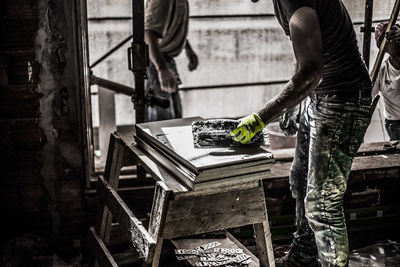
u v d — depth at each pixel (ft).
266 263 7.00
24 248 9.11
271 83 15.66
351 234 10.09
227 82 15.31
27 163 9.16
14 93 8.84
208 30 14.62
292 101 6.42
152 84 12.55
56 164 9.22
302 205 8.43
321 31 6.91
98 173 9.67
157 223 6.24
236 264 6.59
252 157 6.16
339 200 7.45
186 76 14.99
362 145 10.46
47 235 9.46
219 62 15.03
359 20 10.87
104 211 8.24
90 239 8.46
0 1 8.50
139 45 8.63
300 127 8.23
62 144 9.16
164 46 12.52
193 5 14.24
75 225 9.49
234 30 14.82
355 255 9.30
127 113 14.56
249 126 6.43
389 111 11.19
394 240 10.00
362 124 7.37
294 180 8.41
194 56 13.96
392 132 11.30
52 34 8.71
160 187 6.24
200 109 15.39
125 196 9.28
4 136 9.00
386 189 9.94
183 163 6.24
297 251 8.59
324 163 7.34
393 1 10.73
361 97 7.28
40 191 9.29
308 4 6.52
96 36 13.53
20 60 8.74
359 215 9.96
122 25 13.65
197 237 7.31
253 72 15.34
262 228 6.84
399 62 10.48
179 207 6.19
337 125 7.22
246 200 6.57
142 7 8.52
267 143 6.67
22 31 8.64
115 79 13.98
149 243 6.22
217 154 6.31
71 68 8.88
